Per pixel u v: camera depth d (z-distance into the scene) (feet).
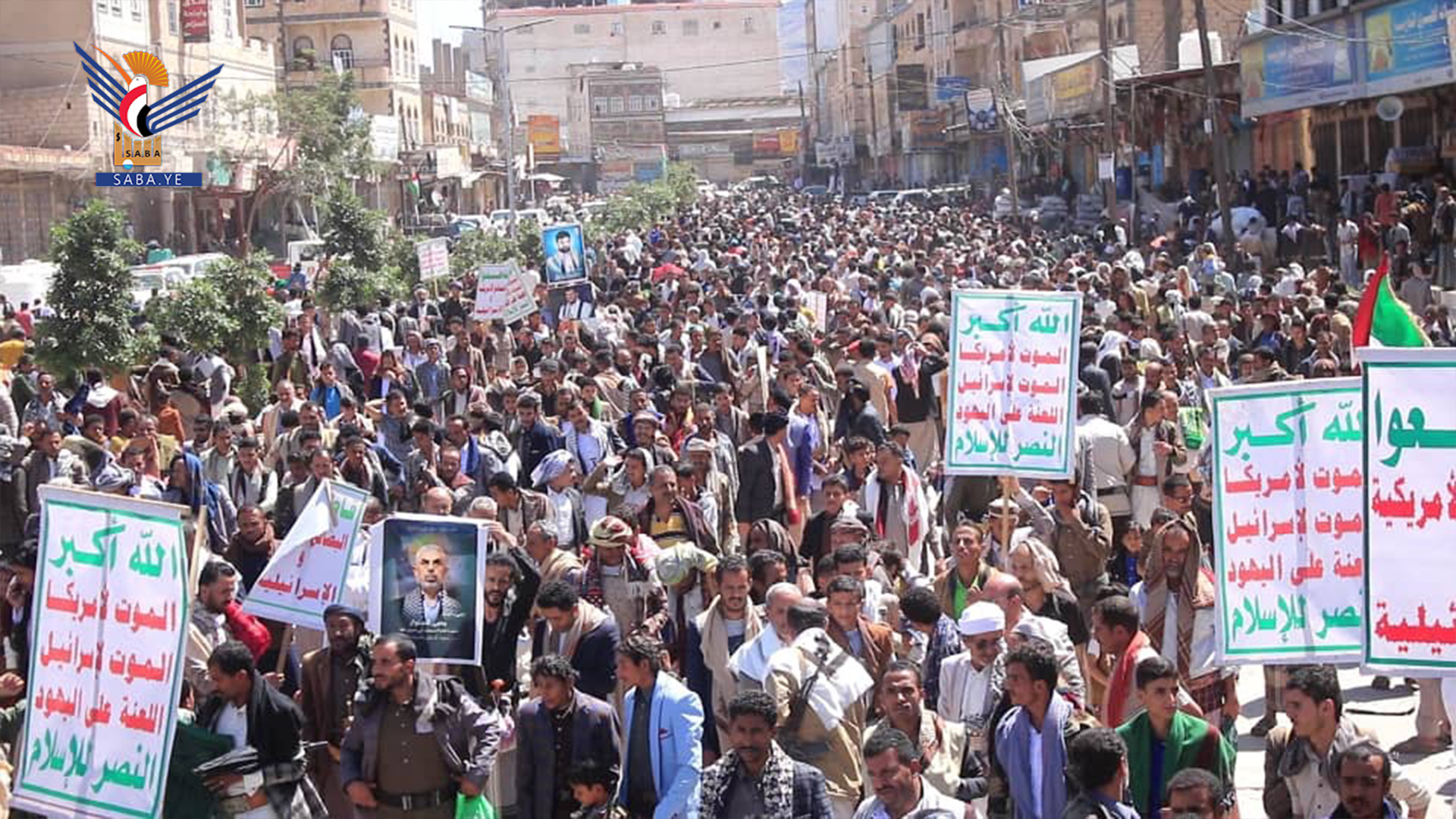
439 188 299.58
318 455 45.29
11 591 33.99
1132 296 79.56
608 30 496.23
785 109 483.10
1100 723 30.50
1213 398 26.04
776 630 29.48
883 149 354.74
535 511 42.73
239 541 39.65
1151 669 24.77
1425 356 23.25
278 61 275.80
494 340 78.48
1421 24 112.88
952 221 179.83
